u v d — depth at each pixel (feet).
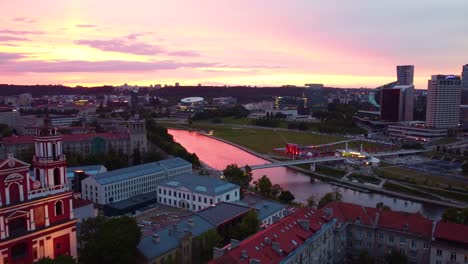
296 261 450.30
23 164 450.30
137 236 505.25
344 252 558.56
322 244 509.76
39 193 469.16
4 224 433.89
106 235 487.61
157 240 532.73
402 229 524.52
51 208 481.05
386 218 547.49
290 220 499.92
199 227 605.31
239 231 613.52
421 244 507.71
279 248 435.12
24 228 456.86
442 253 483.51
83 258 498.69
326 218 537.24
